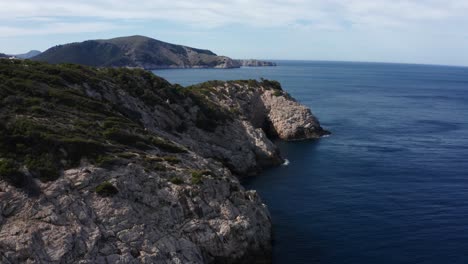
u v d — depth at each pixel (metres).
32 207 35.12
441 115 153.50
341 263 45.00
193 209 43.06
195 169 50.84
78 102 54.72
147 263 35.84
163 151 53.66
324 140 108.69
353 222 55.59
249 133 89.56
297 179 75.62
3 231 32.69
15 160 38.16
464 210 59.91
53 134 43.09
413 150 96.88
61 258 32.72
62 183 37.94
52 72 61.53
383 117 145.50
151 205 40.97
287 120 113.50
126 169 42.41
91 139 45.88
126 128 53.66
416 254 47.09
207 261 40.94
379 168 81.88
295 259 45.78
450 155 92.31
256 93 123.88
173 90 83.88
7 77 52.88
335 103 181.12
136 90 74.75
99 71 76.56
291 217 57.34
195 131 79.12
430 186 70.75
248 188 70.38
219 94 116.56
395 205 61.91
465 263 45.25
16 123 42.31
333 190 68.88
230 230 43.03
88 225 36.00
